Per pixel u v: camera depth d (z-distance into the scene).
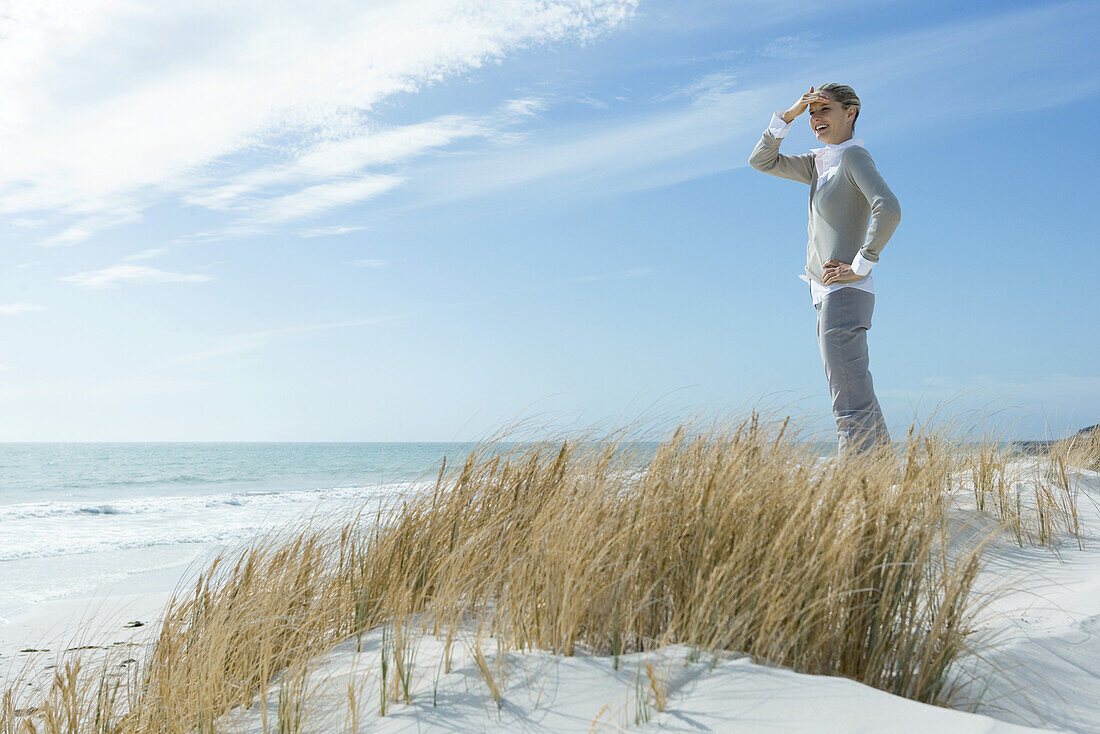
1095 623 2.67
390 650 2.50
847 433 4.67
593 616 2.37
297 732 2.14
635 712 1.91
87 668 3.51
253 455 60.06
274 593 3.11
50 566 7.93
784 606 2.21
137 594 6.24
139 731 2.63
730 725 1.81
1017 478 5.00
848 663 2.21
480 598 2.81
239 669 2.67
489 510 3.41
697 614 2.23
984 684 2.23
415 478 3.97
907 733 1.71
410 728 1.99
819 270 5.05
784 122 5.35
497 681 2.15
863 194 4.80
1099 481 5.33
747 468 2.81
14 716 2.99
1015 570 3.60
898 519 2.38
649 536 2.52
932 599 2.34
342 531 3.43
